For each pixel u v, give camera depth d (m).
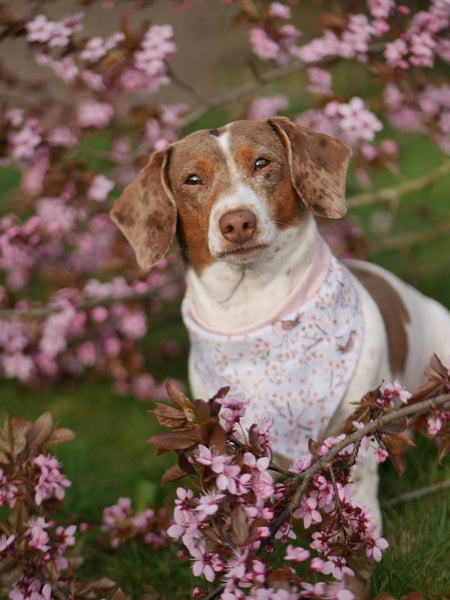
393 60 3.83
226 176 2.92
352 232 5.25
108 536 3.37
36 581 2.50
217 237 2.75
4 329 4.76
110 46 3.80
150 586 3.05
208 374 3.18
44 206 4.47
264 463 2.12
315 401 2.96
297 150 3.01
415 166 8.40
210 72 10.05
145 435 4.54
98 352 5.17
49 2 4.06
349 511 2.26
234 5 4.12
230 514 2.13
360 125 3.91
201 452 2.08
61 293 4.73
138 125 4.48
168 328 6.08
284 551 2.93
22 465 2.64
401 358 3.42
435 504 3.22
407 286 3.94
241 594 2.01
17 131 4.42
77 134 4.66
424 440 3.65
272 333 2.97
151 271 4.62
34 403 5.16
